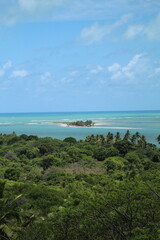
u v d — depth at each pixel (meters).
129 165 96.69
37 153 121.50
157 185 24.83
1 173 84.25
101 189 28.77
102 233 21.22
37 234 23.22
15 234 26.36
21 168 94.56
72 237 21.88
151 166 92.00
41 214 40.31
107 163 98.44
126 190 23.09
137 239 17.73
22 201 43.25
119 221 21.28
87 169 97.94
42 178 84.94
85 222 21.53
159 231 17.50
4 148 135.00
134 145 131.75
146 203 21.47
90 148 130.25
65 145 138.12
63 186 70.19
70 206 24.94
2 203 28.77
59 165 101.88
